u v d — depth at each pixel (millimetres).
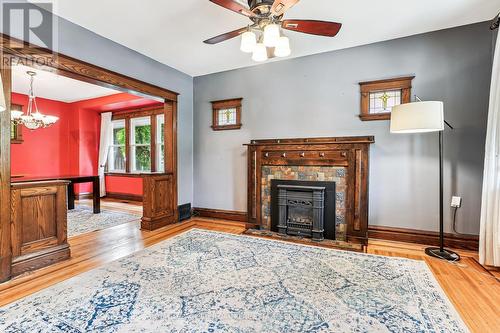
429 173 3086
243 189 4238
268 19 1926
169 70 4070
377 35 3105
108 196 6969
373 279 2193
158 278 2201
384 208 3291
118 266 2453
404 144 3188
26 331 1525
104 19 2666
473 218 2906
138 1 2365
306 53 3648
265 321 1627
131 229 3797
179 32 2961
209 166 4516
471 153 2902
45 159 6215
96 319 1637
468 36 2887
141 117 6488
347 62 3467
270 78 3971
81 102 6461
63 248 2617
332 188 3408
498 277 2242
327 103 3596
